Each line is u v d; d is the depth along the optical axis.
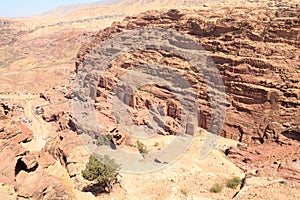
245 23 66.75
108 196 34.84
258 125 56.03
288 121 54.53
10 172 18.92
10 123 24.02
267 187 34.59
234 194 35.56
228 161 48.22
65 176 25.12
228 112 59.28
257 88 57.41
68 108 76.25
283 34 61.53
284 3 74.00
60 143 41.72
